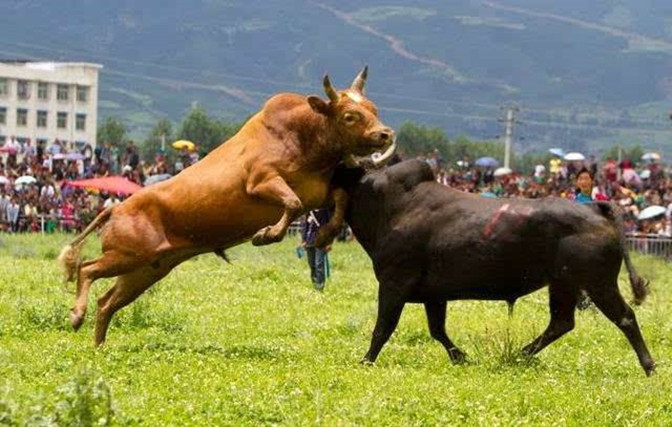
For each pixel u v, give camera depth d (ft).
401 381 56.85
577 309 84.84
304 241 98.89
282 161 64.28
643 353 61.87
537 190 187.21
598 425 50.85
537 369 63.00
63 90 541.34
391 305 64.13
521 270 62.23
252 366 59.06
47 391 51.06
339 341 71.46
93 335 69.00
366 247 65.51
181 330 73.20
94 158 236.43
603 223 61.77
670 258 155.43
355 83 66.28
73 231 179.73
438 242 63.16
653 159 269.23
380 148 64.34
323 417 49.34
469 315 82.12
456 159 615.57
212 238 64.95
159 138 618.85
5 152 238.07
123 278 66.23
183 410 49.75
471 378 59.16
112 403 45.96
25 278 97.09
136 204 65.16
